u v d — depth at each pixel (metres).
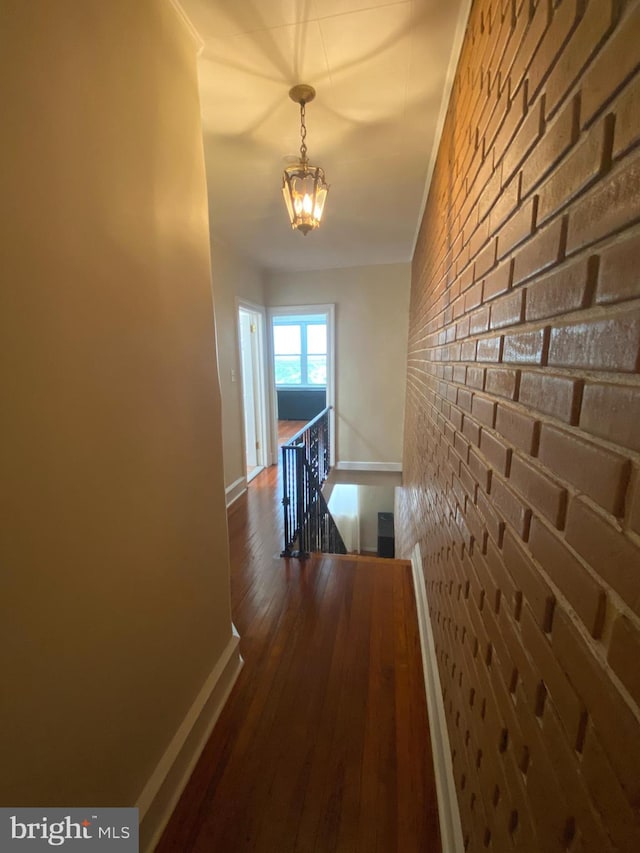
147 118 0.91
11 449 0.59
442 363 1.47
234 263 3.52
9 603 0.60
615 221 0.36
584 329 0.42
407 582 2.12
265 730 1.26
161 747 1.02
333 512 6.30
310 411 7.89
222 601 1.39
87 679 0.76
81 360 0.73
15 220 0.59
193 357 1.16
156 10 0.95
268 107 1.50
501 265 0.73
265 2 1.05
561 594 0.46
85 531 0.75
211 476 1.29
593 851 0.37
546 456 0.51
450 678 1.12
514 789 0.58
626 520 0.34
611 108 0.37
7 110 0.57
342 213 2.63
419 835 0.98
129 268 0.86
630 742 0.32
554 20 0.51
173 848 0.96
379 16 1.10
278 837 0.98
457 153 1.24
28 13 0.60
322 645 1.64
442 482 1.40
